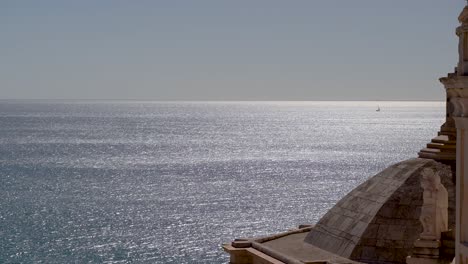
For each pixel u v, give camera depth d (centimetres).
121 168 18788
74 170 18112
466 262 1762
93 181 15988
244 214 11838
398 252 2706
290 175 17500
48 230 10294
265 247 3030
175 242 9638
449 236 2452
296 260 2769
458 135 1792
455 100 1777
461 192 1791
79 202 12912
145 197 13638
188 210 12156
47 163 19650
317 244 3030
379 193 2933
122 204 12738
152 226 10700
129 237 9900
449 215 2628
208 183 15862
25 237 9831
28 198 13312
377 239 2762
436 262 2419
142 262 8519
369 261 2727
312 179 16700
